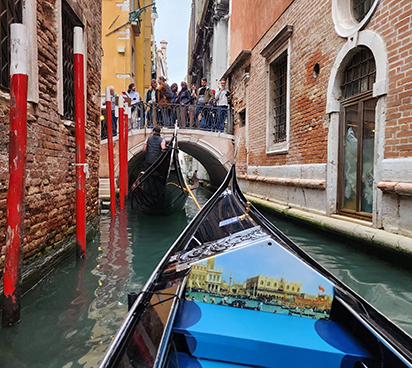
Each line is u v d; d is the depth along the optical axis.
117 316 2.55
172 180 6.92
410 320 2.64
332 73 5.15
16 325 2.21
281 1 7.01
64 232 3.86
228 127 10.95
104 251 4.49
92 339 2.22
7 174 2.60
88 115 4.98
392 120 3.91
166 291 1.79
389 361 1.36
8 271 2.18
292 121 6.56
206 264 1.91
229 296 1.89
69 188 4.04
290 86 6.62
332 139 5.19
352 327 1.68
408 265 3.49
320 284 1.83
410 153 3.66
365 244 4.14
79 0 4.30
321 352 1.51
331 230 4.82
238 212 3.40
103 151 9.66
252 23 8.90
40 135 3.18
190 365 1.50
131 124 9.91
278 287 1.86
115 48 13.08
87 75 4.87
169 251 2.47
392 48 3.93
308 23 5.89
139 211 8.25
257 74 8.56
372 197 4.46
